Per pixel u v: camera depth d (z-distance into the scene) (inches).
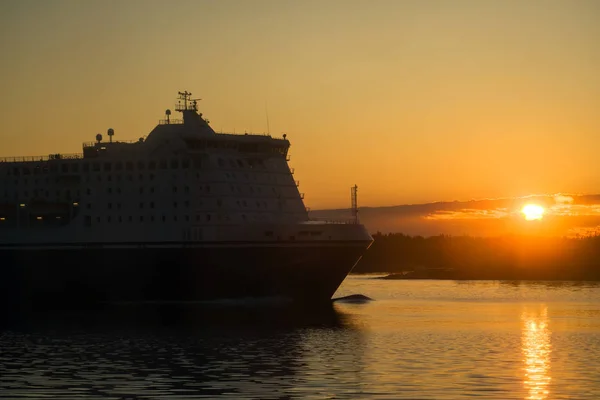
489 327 4466.0
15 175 5457.7
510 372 3137.3
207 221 5044.3
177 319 4606.3
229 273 5083.7
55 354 3563.0
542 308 5718.5
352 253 5236.2
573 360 3390.7
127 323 4475.9
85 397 2790.4
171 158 5132.9
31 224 5418.3
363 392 2819.9
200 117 5393.7
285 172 5477.4
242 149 5310.0
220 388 2896.2
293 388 2886.3
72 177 5319.9
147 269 5132.9
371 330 4281.5
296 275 5172.2
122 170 5211.6
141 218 5152.6
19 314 4940.9
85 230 5226.4
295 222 5315.0
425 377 3046.3
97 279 5226.4
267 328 4291.3
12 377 3100.4
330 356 3481.8
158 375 3117.6
